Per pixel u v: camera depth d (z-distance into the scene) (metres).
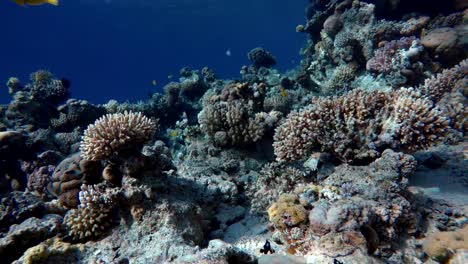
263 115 8.39
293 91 12.65
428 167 5.78
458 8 12.69
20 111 12.95
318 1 16.89
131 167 5.24
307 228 4.09
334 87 11.72
